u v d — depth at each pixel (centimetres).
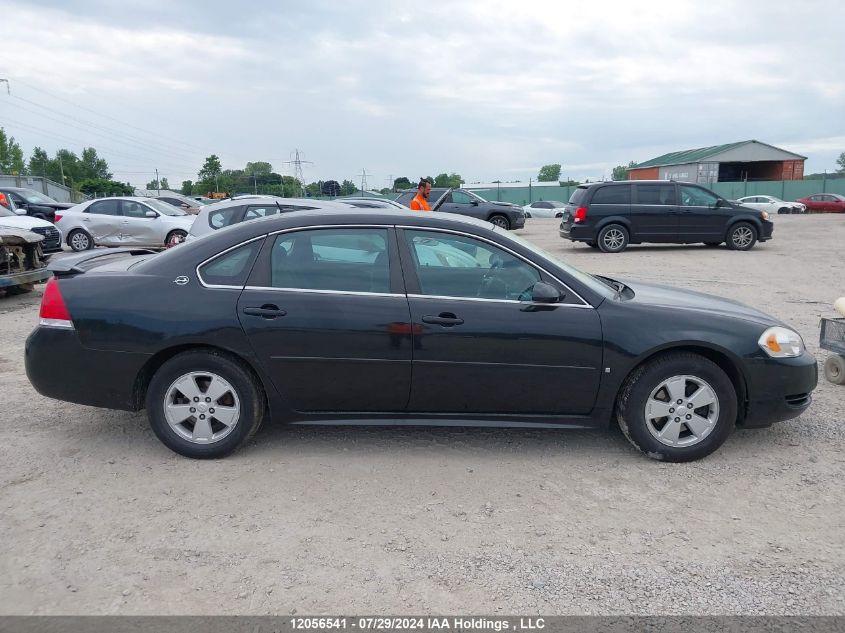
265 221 428
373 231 419
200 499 366
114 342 405
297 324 402
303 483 386
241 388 408
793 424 484
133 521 342
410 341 402
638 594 286
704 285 1107
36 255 1025
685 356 408
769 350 411
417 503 363
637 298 441
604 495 374
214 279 412
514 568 304
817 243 1858
